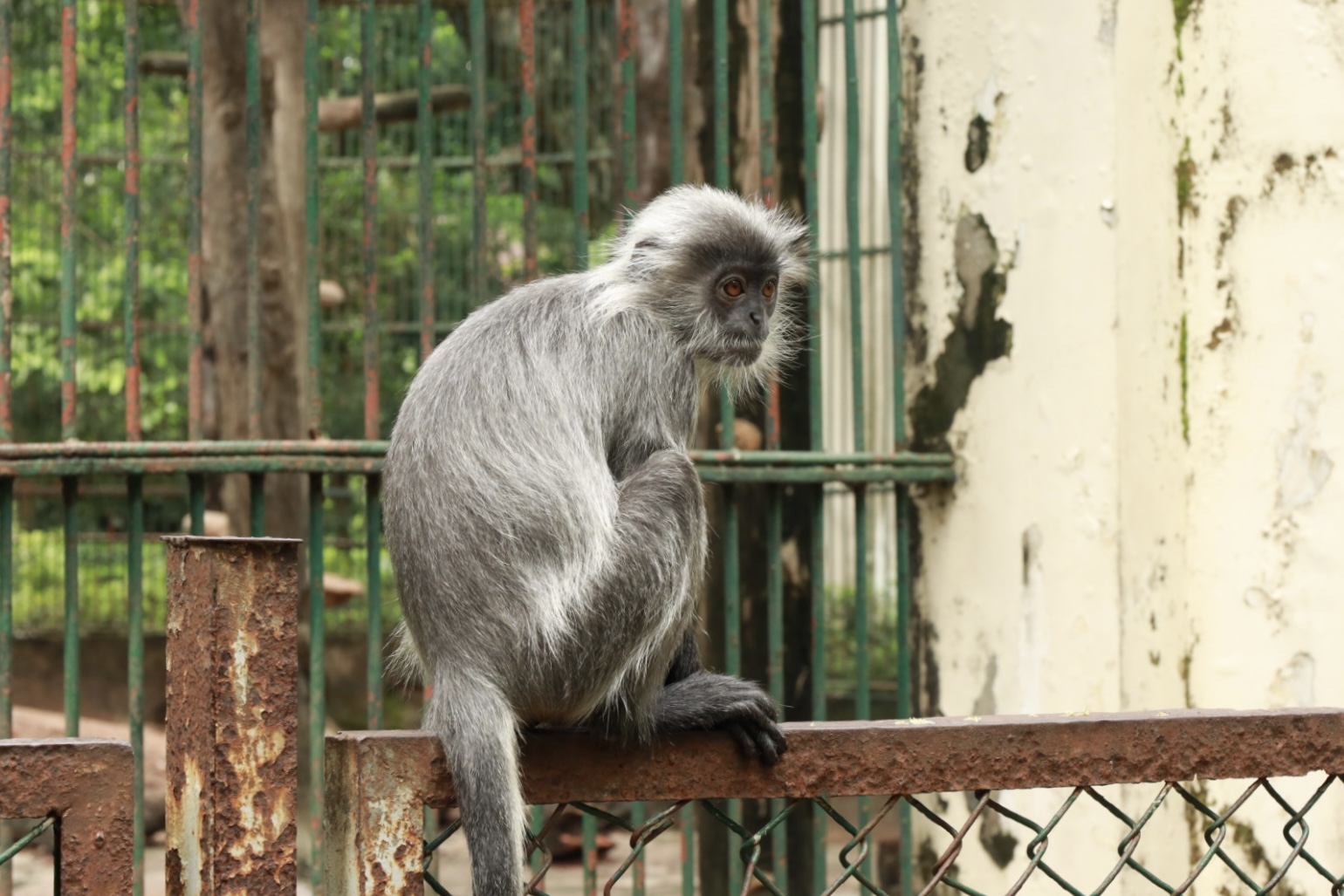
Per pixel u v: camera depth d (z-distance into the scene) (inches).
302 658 328.2
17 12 506.9
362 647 465.4
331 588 326.6
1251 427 178.5
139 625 180.5
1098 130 194.5
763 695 112.7
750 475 197.6
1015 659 203.5
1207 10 180.5
